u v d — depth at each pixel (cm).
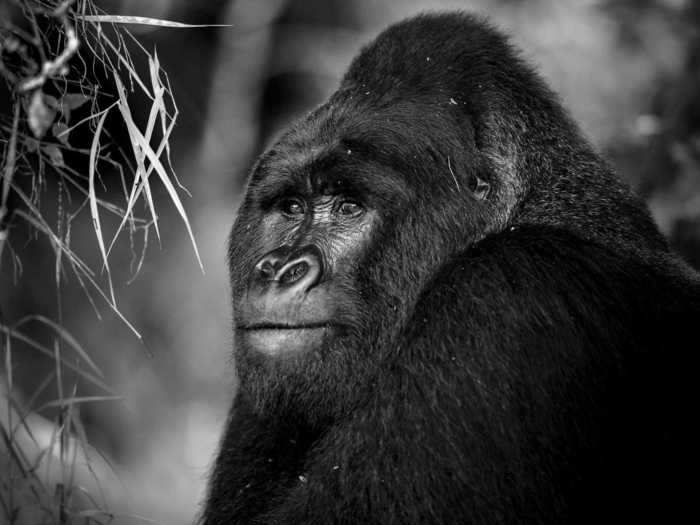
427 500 916
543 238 1023
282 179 1055
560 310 977
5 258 2169
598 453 972
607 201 1100
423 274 1041
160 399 2780
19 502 1091
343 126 1055
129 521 1853
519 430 933
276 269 1011
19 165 1009
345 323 1015
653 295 1041
